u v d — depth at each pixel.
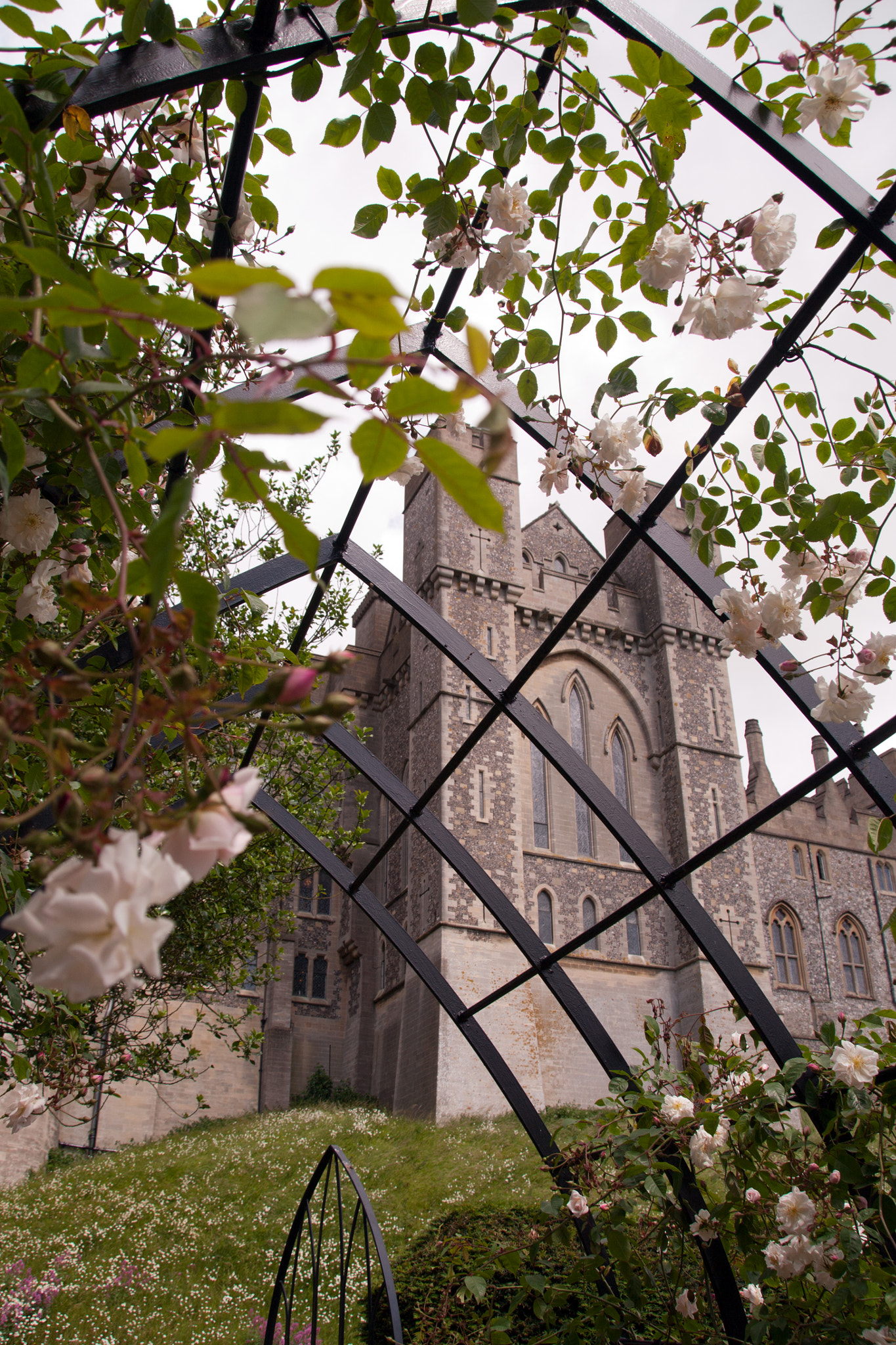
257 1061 21.14
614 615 25.80
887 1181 2.57
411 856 22.00
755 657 2.68
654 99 1.83
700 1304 3.24
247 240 2.31
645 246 2.05
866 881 27.11
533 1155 13.86
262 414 0.67
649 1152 3.04
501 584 23.89
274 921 8.65
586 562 27.28
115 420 1.28
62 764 0.82
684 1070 3.41
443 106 1.94
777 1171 2.83
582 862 22.33
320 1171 4.17
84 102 1.62
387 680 26.72
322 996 23.73
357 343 0.77
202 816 0.77
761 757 27.88
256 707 0.88
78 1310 8.93
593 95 1.99
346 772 9.62
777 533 2.40
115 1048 5.77
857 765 2.58
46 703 1.83
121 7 1.75
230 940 7.75
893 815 2.54
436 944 19.73
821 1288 2.70
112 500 0.94
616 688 25.16
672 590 26.06
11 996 2.28
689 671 25.47
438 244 2.32
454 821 20.94
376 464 0.77
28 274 1.50
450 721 21.94
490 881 4.13
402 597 3.85
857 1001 25.17
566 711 24.19
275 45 1.78
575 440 2.57
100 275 0.73
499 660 23.14
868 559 2.31
